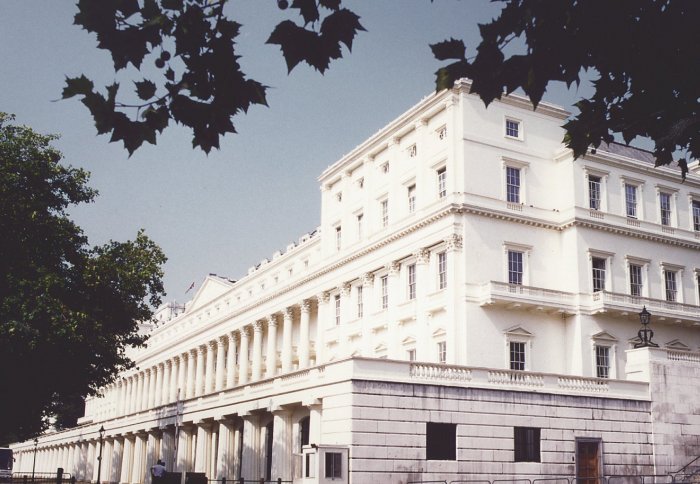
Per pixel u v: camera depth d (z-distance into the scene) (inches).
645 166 2429.9
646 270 2378.2
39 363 1785.2
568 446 1635.1
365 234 2603.3
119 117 377.4
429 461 1488.7
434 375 1545.3
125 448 3304.6
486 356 2094.0
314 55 373.7
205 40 377.4
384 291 2498.8
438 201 2233.0
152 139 389.1
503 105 2308.1
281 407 1839.3
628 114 451.5
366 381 1470.2
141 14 370.9
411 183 2420.0
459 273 2144.4
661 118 446.9
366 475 1425.9
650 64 418.6
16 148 1843.0
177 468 2496.3
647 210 2433.6
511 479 1558.8
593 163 2338.8
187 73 384.8
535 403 1622.8
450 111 2257.6
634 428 1720.0
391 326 2383.1
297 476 1649.9
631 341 2271.2
